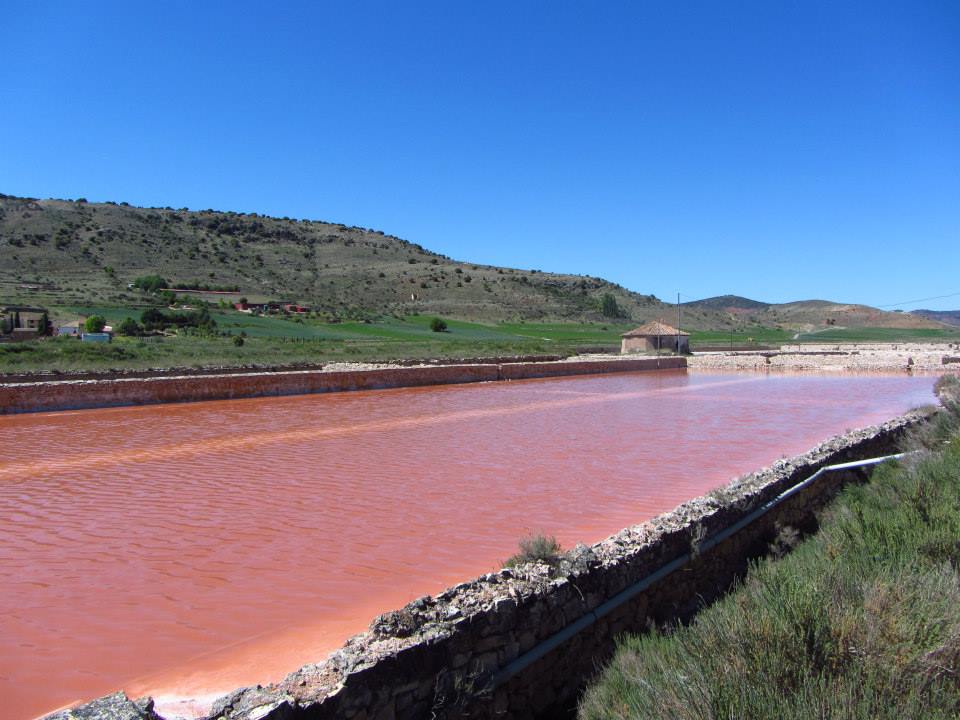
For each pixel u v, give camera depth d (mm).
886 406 26484
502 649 4973
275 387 28688
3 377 25641
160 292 84500
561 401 28062
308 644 5973
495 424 20781
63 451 15508
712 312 160375
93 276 93250
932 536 6531
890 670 3953
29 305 62969
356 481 12602
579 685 5531
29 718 4832
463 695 4543
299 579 7570
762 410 25031
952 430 13383
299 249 142500
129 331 55594
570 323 113812
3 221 107750
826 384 37906
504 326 100188
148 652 5824
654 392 32656
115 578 7594
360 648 4320
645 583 6434
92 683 5312
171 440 17141
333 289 115500
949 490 8055
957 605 4570
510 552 8531
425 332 82562
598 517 10188
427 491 11820
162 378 25969
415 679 4320
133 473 13188
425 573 7781
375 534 9266
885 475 10609
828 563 6078
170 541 8938
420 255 163875
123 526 9617
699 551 7277
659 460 14883
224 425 19922
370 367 39656
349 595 7117
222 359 41031
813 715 3518
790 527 9414
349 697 3953
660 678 4434
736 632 4496
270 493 11609
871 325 159625
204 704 4922
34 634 6172
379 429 19453
